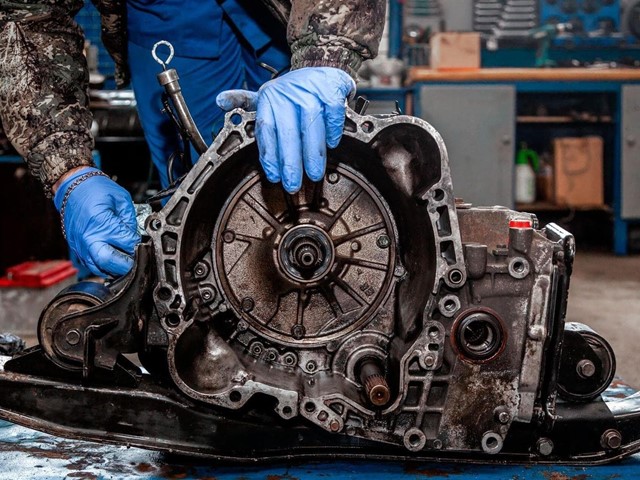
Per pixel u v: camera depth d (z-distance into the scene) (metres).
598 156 6.30
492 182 6.06
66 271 4.20
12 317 3.91
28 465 1.52
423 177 1.42
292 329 1.52
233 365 1.46
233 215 1.52
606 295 4.78
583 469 1.51
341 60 1.57
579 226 7.09
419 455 1.50
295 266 1.49
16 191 4.57
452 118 5.98
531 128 7.23
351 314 1.53
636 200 6.16
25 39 1.92
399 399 1.39
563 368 1.56
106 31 2.51
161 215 1.37
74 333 1.43
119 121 4.88
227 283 1.52
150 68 2.52
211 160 1.37
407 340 1.44
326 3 1.56
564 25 6.83
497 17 7.04
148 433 1.46
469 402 1.43
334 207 1.53
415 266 1.48
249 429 1.49
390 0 7.11
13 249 4.61
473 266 1.39
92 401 1.46
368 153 1.45
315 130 1.39
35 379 1.45
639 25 6.99
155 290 1.37
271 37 2.41
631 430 1.55
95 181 1.82
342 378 1.51
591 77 5.96
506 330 1.41
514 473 1.49
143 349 1.43
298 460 1.53
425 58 6.80
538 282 1.41
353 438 1.51
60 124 1.89
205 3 2.42
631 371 3.27
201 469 1.51
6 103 1.90
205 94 2.54
